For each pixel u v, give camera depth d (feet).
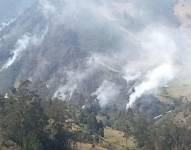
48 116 580.71
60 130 594.65
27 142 525.34
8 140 533.14
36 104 566.77
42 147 538.06
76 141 623.77
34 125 548.31
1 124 549.13
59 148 576.61
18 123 540.52
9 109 558.15
